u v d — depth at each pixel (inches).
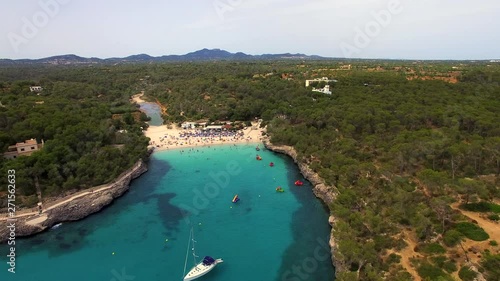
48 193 3501.5
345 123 4813.0
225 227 3294.8
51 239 3112.7
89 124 5009.8
